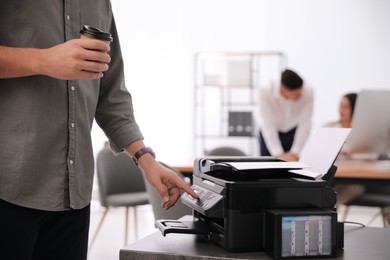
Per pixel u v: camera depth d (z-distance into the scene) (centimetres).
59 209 118
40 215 116
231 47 684
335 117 654
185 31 688
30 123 113
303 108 436
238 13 680
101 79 144
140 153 140
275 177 138
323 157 138
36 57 104
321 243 116
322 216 116
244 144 687
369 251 124
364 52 646
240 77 625
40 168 115
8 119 112
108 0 140
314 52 661
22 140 113
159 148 692
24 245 114
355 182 332
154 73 691
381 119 340
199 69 696
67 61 103
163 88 690
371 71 646
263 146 457
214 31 685
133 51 693
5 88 113
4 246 112
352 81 650
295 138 439
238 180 129
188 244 127
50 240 125
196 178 152
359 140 350
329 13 655
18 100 113
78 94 122
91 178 130
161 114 692
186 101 689
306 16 662
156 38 691
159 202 272
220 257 115
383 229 153
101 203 398
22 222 113
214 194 128
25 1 114
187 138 688
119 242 448
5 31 114
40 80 115
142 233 486
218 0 683
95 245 434
